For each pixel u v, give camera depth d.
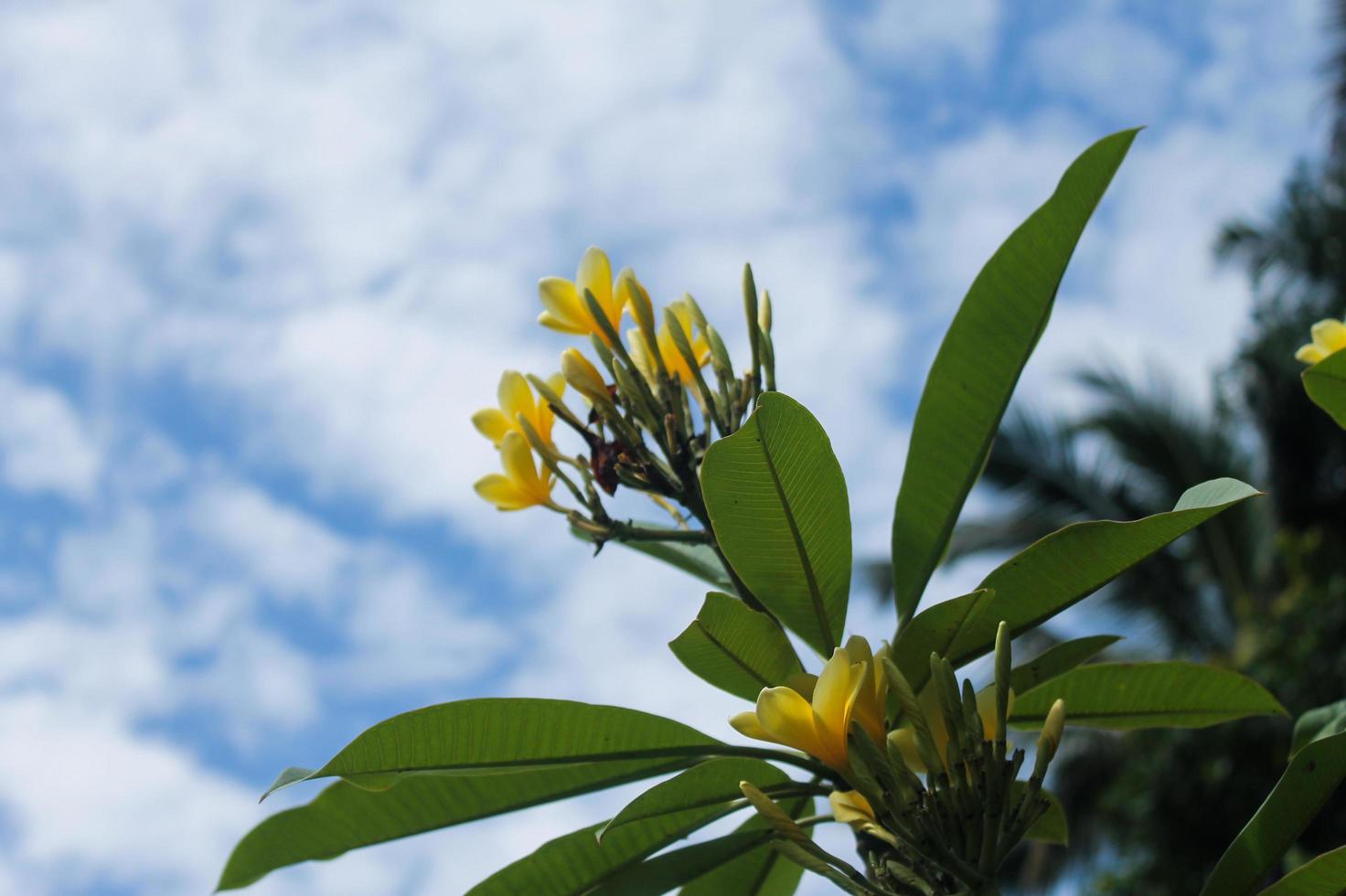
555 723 1.42
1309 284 6.44
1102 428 6.36
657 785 1.40
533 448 1.51
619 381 1.47
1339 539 5.70
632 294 1.48
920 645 1.42
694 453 1.47
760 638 1.43
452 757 1.41
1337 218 6.33
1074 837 5.36
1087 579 1.42
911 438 1.49
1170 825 4.29
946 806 1.35
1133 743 4.55
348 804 1.47
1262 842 1.41
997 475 6.50
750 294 1.49
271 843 1.47
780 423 1.38
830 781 1.44
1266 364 5.95
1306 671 4.19
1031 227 1.46
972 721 1.35
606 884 1.46
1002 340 1.47
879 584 6.62
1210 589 5.99
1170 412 6.29
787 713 1.37
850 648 1.38
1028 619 1.44
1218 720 1.54
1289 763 1.41
